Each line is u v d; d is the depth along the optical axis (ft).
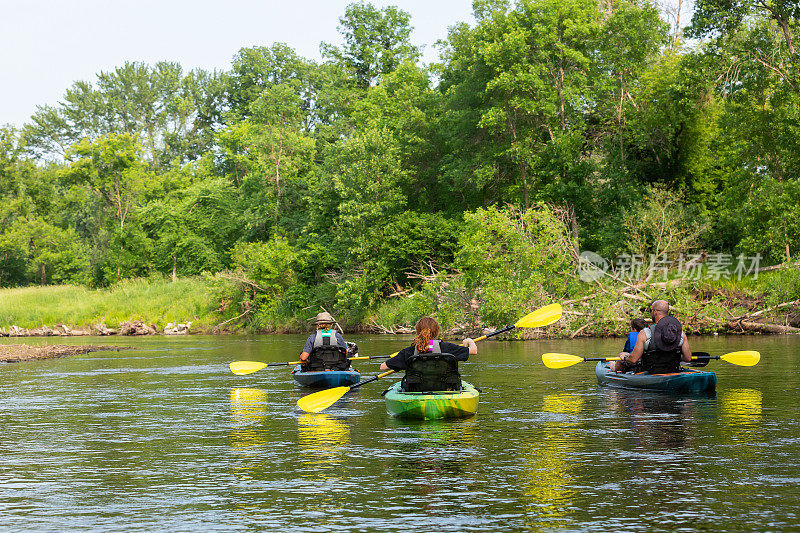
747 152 105.40
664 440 24.12
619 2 114.32
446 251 116.88
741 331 81.61
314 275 133.39
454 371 30.27
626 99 117.19
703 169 118.83
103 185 189.37
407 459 21.75
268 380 46.24
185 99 242.37
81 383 45.16
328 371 38.27
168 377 48.60
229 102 241.14
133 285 153.69
